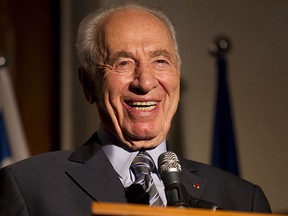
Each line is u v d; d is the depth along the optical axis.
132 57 2.54
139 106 2.54
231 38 5.46
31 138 5.03
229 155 4.98
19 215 2.44
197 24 5.37
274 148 5.53
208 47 5.38
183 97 5.33
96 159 2.61
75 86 5.08
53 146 5.08
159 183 2.59
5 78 4.81
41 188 2.50
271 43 5.55
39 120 5.06
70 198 2.49
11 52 5.02
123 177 2.58
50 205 2.46
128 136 2.57
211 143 5.09
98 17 2.69
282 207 5.51
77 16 5.07
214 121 5.06
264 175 5.50
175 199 2.06
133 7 2.69
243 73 5.48
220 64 5.23
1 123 4.75
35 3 5.11
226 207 2.70
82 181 2.53
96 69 2.62
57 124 5.09
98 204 1.75
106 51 2.58
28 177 2.54
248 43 5.51
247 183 2.84
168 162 2.17
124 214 1.75
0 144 4.71
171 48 2.60
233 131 5.04
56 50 5.12
